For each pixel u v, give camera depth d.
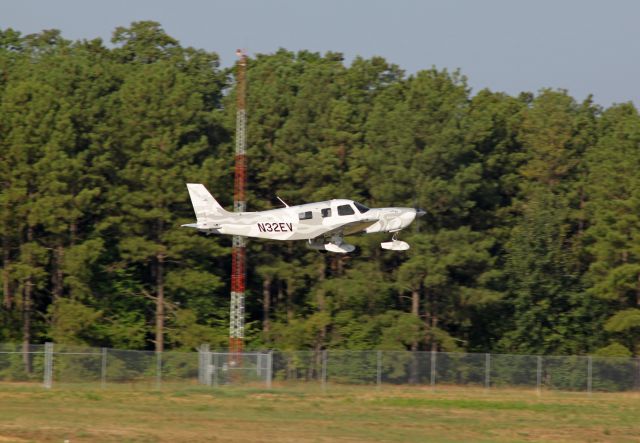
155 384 159.75
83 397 136.12
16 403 126.44
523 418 125.69
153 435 97.31
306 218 153.88
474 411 133.50
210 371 163.25
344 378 169.00
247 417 116.94
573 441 105.06
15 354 159.75
